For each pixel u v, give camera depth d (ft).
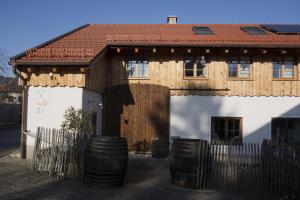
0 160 45.85
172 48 54.95
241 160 35.63
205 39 54.75
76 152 35.96
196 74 57.11
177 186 35.53
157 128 56.18
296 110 55.98
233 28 70.79
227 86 56.49
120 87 56.70
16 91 133.18
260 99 56.18
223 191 34.47
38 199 28.60
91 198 29.63
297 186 32.37
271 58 56.49
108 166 33.58
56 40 57.82
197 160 35.12
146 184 35.88
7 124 120.47
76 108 47.29
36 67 48.06
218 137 56.29
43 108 48.03
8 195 29.40
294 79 56.18
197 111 56.65
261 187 34.99
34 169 39.37
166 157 53.06
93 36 62.03
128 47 55.36
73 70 47.75
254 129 55.93
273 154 34.73
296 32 59.57
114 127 56.59
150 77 57.41
